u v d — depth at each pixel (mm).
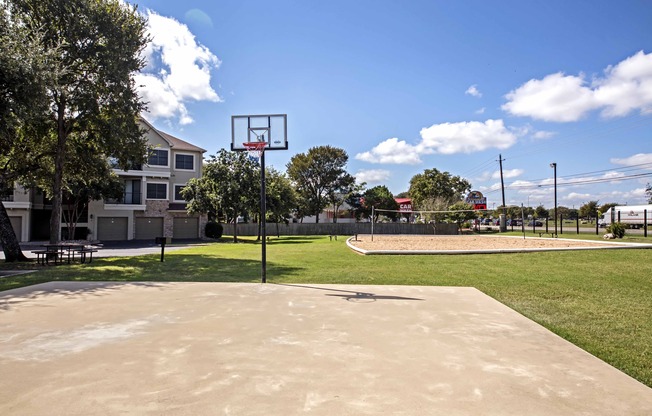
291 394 2822
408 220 62625
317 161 57219
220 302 6219
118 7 15703
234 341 4125
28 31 11812
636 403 2762
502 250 14586
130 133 16859
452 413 2559
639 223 37875
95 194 27094
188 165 35312
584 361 3645
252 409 2582
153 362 3471
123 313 5422
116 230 32000
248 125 9516
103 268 11820
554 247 16406
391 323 4953
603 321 5375
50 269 11703
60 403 2658
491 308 5895
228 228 45906
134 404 2645
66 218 30234
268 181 33250
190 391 2859
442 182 60688
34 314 5348
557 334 4727
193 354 3697
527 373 3307
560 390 2965
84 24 14516
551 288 7977
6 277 9625
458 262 12445
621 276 9656
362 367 3389
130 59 15859
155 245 26031
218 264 12719
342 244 23266
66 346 3934
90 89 14852
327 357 3639
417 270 10727
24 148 16297
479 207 45000
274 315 5344
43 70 10930
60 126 15289
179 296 6730
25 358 3574
